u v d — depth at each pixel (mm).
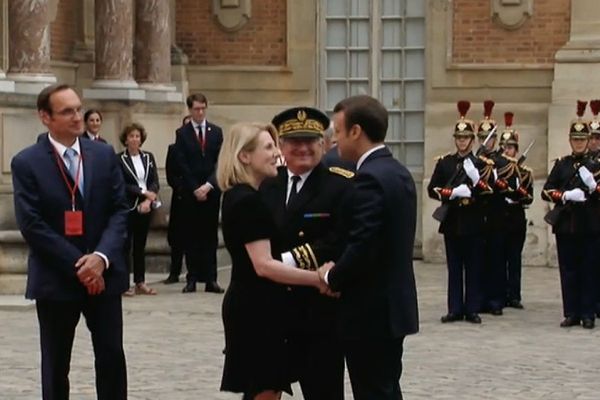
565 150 26172
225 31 28031
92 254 11211
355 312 9789
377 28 27906
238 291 10250
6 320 18406
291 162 10359
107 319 11359
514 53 26938
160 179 25203
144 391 13664
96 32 25094
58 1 25531
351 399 13359
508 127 21797
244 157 10195
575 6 26422
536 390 14016
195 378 14375
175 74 27672
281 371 10289
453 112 27172
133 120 25000
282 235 10281
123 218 11477
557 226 18750
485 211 19234
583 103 19938
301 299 10312
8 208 21016
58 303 11281
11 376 14445
